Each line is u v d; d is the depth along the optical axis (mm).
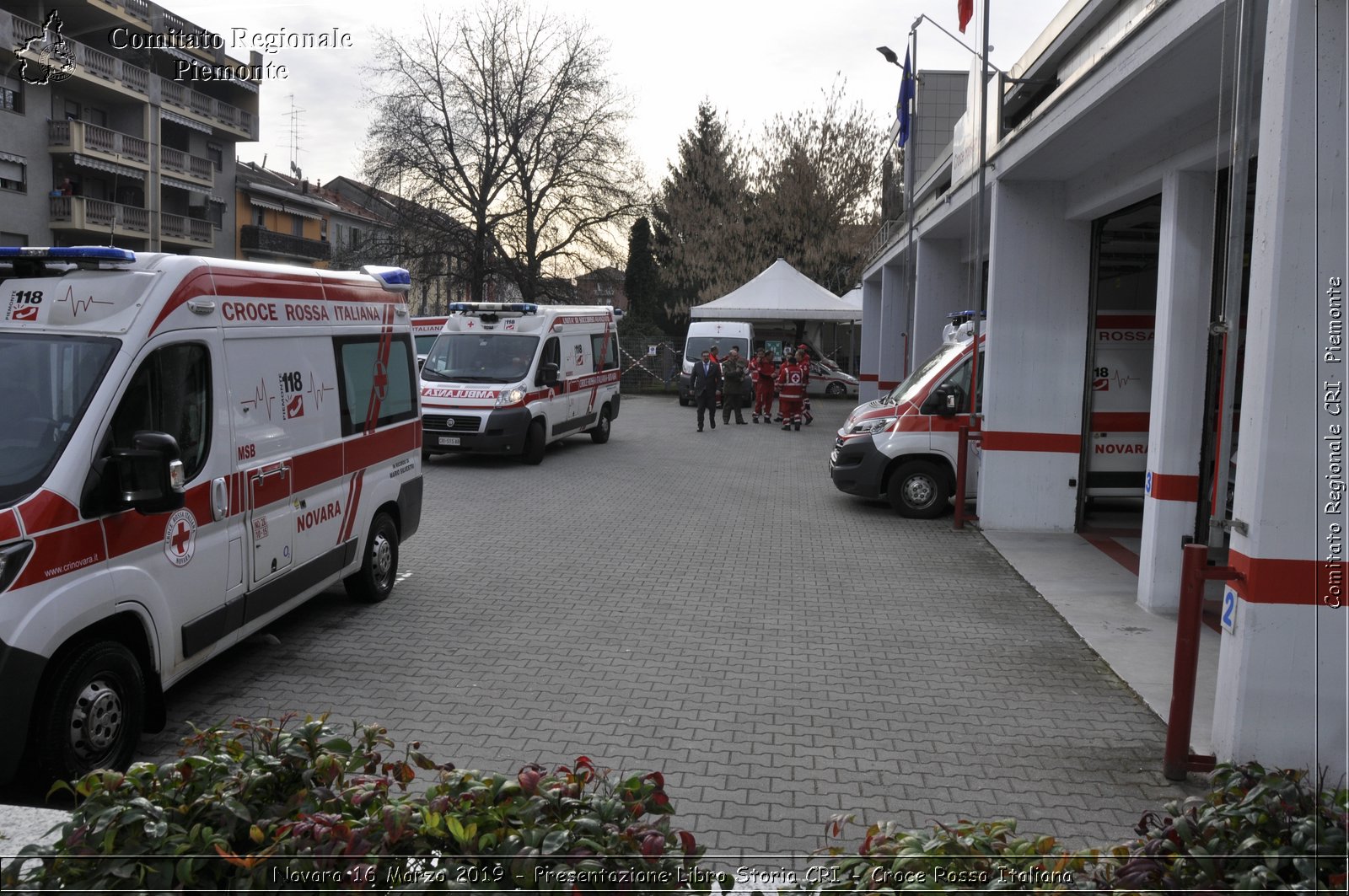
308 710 5648
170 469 4828
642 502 13305
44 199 33438
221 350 5711
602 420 20359
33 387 4809
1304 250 4547
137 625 5012
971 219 14938
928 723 5656
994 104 10953
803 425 25500
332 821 2592
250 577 5980
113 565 4727
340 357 7227
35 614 4242
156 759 5000
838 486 12609
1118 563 9875
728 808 4516
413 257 38906
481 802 2766
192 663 5469
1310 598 4652
